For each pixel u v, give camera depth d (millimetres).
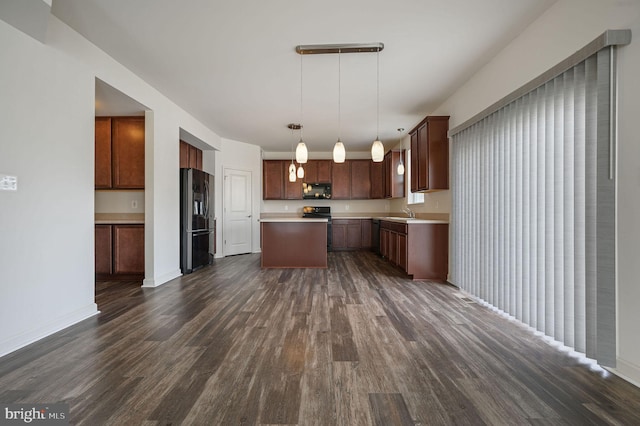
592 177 2014
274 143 7230
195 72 3537
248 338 2422
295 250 5453
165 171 4297
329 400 1636
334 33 2775
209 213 5691
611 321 1899
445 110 4457
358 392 1708
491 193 3213
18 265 2248
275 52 3098
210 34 2787
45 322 2463
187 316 2922
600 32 1982
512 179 2871
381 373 1907
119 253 4285
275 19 2568
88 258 2914
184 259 4914
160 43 2939
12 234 2209
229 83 3838
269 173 7879
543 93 2484
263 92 4133
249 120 5402
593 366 1991
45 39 2447
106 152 4246
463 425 1446
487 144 3277
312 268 5375
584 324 2111
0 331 2125
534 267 2582
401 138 6715
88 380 1816
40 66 2424
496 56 3154
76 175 2775
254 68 3439
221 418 1490
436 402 1619
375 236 7422
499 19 2568
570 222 2207
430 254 4473
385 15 2516
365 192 7902
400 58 3217
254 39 2867
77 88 2779
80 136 2818
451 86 3938
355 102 4508
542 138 2490
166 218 4336
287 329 2611
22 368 1950
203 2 2354
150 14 2500
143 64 3354
